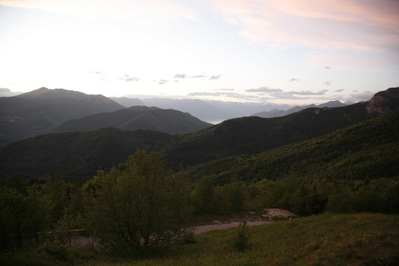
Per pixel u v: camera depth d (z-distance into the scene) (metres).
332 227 21.06
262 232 26.22
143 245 20.20
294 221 27.50
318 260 12.30
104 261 17.55
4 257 14.45
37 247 17.61
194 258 17.42
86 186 38.16
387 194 38.75
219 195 43.94
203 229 33.75
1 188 21.55
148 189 19.89
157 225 19.12
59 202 36.66
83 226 20.30
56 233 20.86
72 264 16.03
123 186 19.48
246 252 18.27
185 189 25.62
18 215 19.17
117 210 19.08
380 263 11.24
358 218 22.67
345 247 13.26
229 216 40.06
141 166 21.77
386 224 18.27
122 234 19.52
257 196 59.72
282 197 48.00
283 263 13.12
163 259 17.92
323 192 45.81
